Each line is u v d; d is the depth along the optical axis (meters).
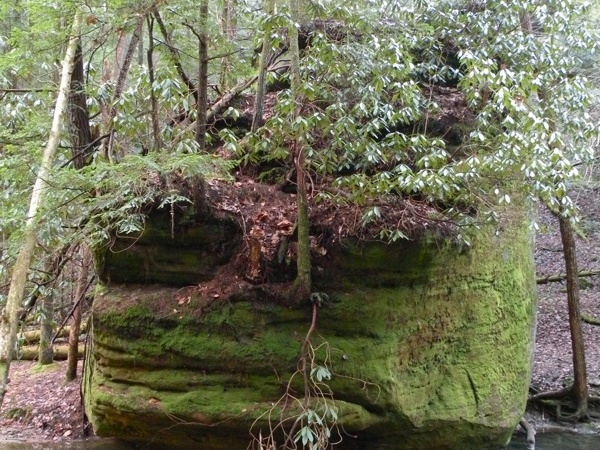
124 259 7.13
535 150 6.16
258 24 5.96
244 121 8.66
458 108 8.26
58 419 9.07
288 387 6.37
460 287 7.86
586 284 17.28
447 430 7.35
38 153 6.51
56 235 6.14
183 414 6.59
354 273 7.02
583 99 7.20
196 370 6.77
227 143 6.40
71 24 6.25
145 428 6.95
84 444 8.41
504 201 6.86
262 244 7.06
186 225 6.97
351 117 6.38
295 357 6.64
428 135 7.84
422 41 8.00
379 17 6.88
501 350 8.25
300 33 7.66
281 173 8.00
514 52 7.16
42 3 5.83
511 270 8.83
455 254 7.55
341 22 7.32
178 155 5.73
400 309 7.14
